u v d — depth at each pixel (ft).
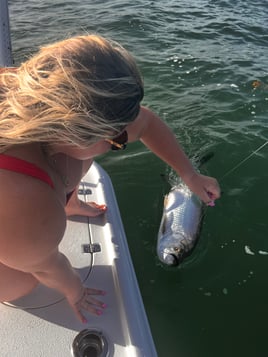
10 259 3.97
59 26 23.50
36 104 3.21
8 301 5.66
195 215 9.82
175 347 7.63
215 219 10.41
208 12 26.43
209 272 9.11
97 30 22.93
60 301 5.72
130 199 10.96
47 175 3.93
